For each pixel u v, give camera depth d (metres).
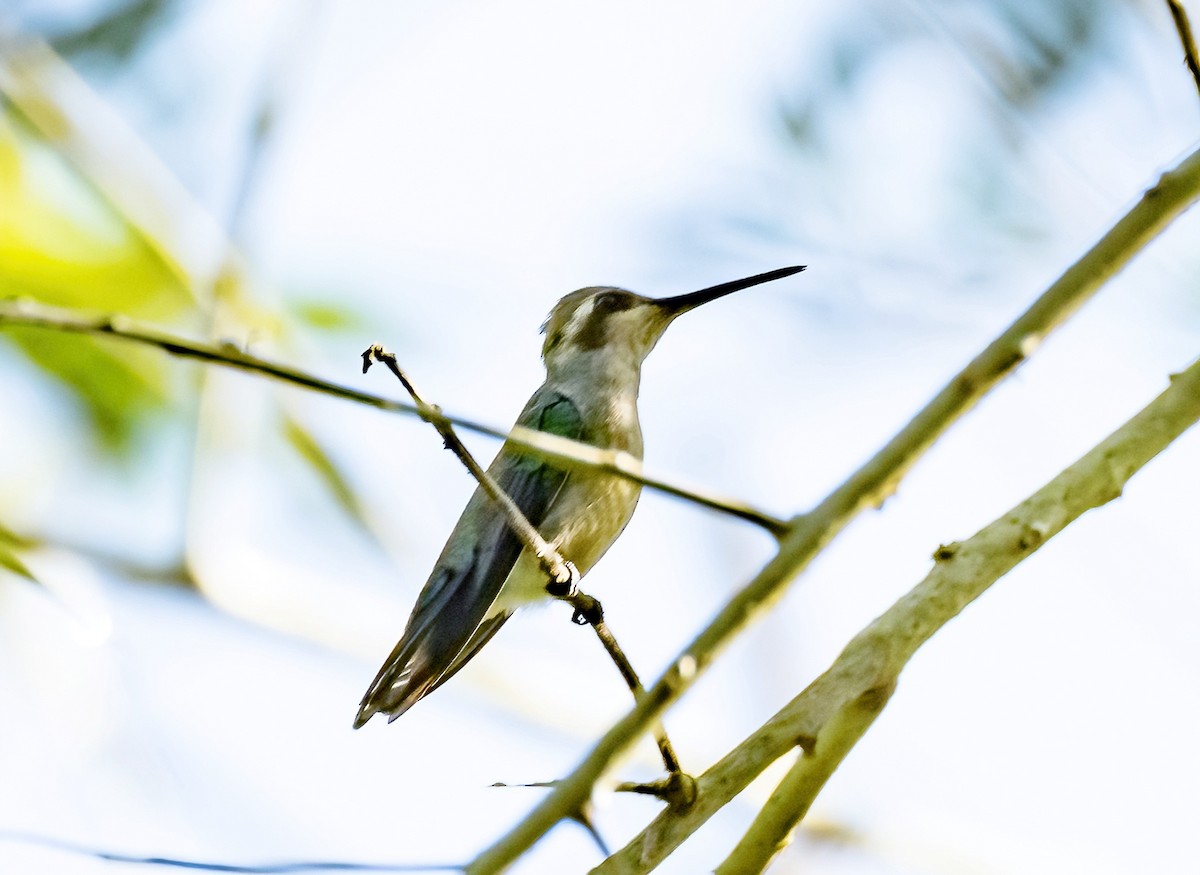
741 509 4.83
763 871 5.45
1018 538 5.52
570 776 4.62
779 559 4.77
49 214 10.27
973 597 5.46
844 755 5.36
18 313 4.48
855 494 4.83
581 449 4.87
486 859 4.58
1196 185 5.01
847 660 5.44
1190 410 5.58
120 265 10.28
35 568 9.16
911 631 5.45
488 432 4.89
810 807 5.43
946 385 4.96
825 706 5.34
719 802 5.26
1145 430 5.59
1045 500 5.57
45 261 10.14
